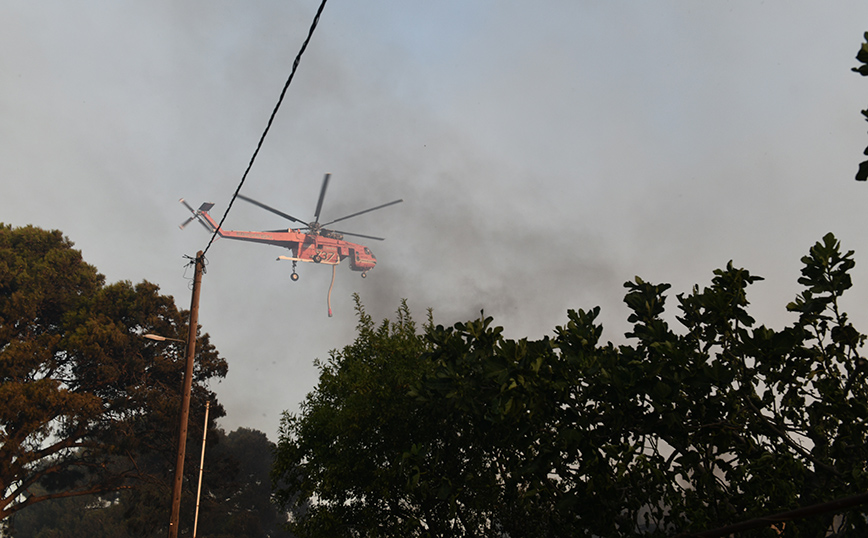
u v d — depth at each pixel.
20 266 32.16
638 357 8.34
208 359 35.75
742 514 6.88
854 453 7.11
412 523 10.64
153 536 51.25
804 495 7.38
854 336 7.58
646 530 7.83
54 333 33.19
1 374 27.75
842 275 7.67
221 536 53.38
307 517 12.59
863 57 3.87
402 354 12.14
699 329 8.23
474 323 9.09
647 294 8.79
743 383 7.69
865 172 3.82
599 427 8.04
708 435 7.76
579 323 8.91
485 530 11.23
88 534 60.59
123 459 48.00
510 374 7.91
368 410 11.52
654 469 7.08
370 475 11.68
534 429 8.30
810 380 7.77
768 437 7.71
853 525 6.16
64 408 28.19
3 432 26.91
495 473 10.60
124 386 32.62
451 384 8.92
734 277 7.95
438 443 11.36
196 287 17.05
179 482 15.80
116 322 32.72
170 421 32.38
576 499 7.66
